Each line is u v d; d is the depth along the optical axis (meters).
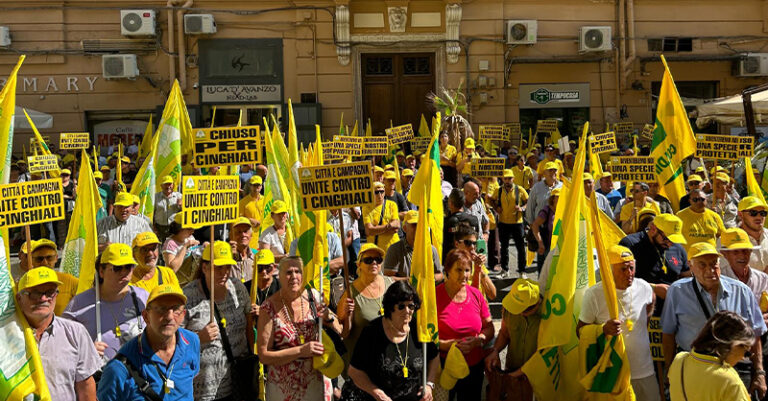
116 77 20.97
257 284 6.11
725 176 10.05
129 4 21.11
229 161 6.41
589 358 5.35
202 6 21.23
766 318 5.77
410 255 6.96
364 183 5.57
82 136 15.23
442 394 5.52
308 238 6.13
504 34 21.81
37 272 4.21
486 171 11.50
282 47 21.45
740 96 15.20
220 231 10.14
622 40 22.06
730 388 4.26
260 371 5.62
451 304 5.66
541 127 20.58
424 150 17.25
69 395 4.38
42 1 21.00
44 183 5.30
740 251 5.95
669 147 9.77
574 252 5.33
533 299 5.40
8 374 4.06
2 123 4.88
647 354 5.48
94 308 5.25
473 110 21.92
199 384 5.27
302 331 5.19
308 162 8.02
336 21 21.31
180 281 7.48
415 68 22.08
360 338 5.05
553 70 22.20
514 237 11.34
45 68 21.16
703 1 22.39
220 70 21.34
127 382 4.31
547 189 10.38
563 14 22.08
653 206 9.28
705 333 4.36
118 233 8.31
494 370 5.65
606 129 21.78
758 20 22.55
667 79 9.77
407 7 21.48
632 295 5.46
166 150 9.94
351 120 21.61
